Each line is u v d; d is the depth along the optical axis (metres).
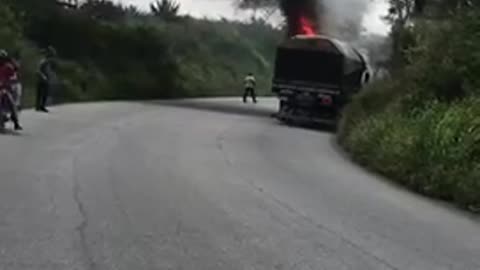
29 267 5.36
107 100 32.12
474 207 9.23
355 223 7.71
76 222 6.92
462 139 10.94
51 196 8.16
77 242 6.16
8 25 29.36
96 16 41.72
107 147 13.32
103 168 10.61
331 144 17.86
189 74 44.97
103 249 5.98
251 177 10.81
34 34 32.62
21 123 16.97
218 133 18.30
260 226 7.23
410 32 20.08
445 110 12.85
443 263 6.16
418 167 11.06
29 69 26.97
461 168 10.18
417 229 7.66
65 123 17.81
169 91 39.50
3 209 7.32
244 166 12.10
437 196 10.16
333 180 11.17
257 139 17.56
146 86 37.56
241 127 21.06
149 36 42.22
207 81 46.56
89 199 8.12
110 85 34.47
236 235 6.77
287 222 7.52
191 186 9.52
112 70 36.38
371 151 13.48
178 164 11.68
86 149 12.78
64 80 29.97
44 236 6.30
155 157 12.37
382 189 10.59
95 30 37.22
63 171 10.06
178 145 14.64
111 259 5.68
